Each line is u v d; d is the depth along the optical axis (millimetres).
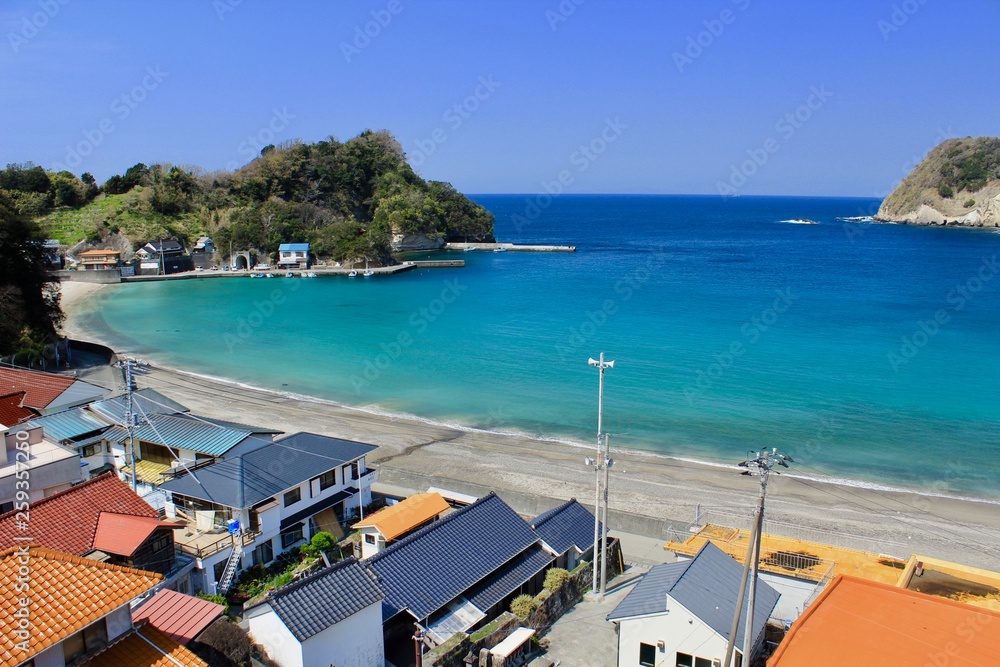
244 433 34344
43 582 14852
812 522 34500
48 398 38031
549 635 24078
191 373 65062
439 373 65000
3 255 62219
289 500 29516
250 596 25281
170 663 15711
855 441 46594
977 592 20969
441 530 26391
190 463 32469
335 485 31906
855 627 17000
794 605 24031
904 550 31047
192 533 27203
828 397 55969
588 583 27672
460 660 21438
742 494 38125
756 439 47219
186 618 19359
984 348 71250
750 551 16312
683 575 21406
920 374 61938
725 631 19250
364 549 28844
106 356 68500
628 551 31500
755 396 56531
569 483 39469
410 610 22594
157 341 78938
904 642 16281
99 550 21547
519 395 57844
